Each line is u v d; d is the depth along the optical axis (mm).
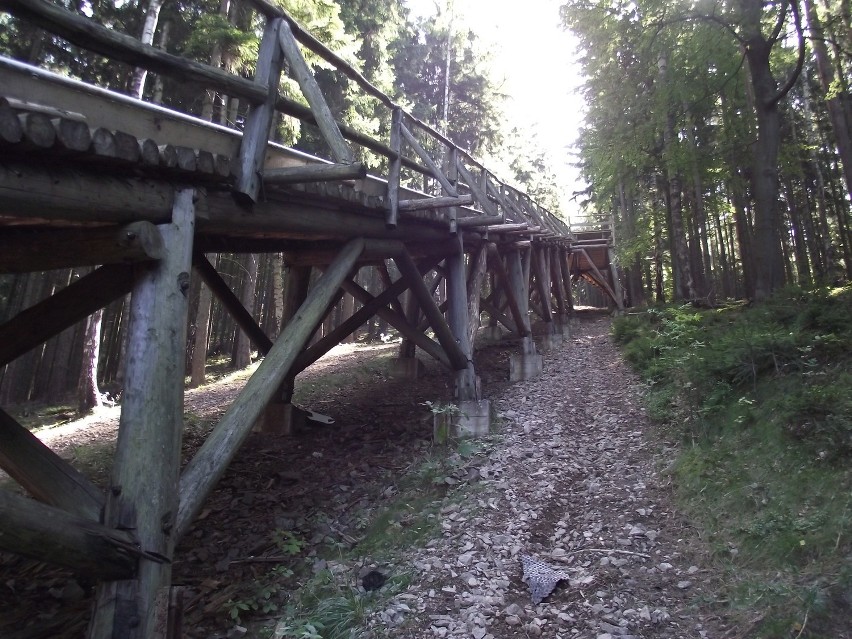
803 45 9938
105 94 3029
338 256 5391
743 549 3883
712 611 3357
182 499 3049
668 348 8711
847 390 4859
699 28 11141
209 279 6355
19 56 13617
